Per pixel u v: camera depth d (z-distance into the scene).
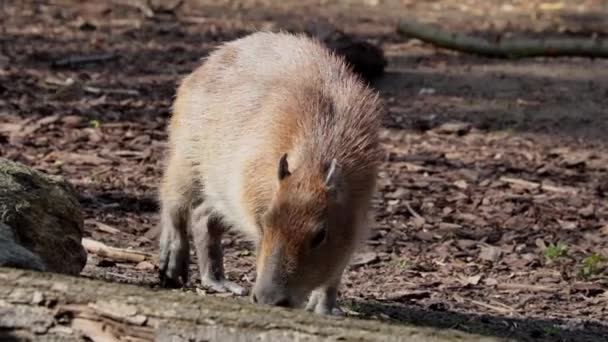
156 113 17.75
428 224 13.53
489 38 25.84
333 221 8.67
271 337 6.39
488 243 13.02
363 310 10.01
